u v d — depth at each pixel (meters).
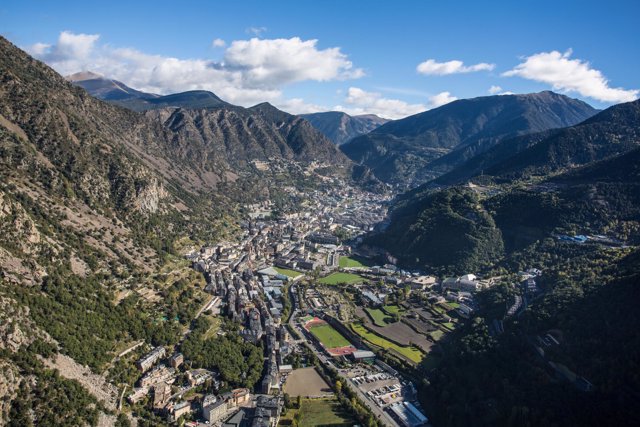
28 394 193.75
